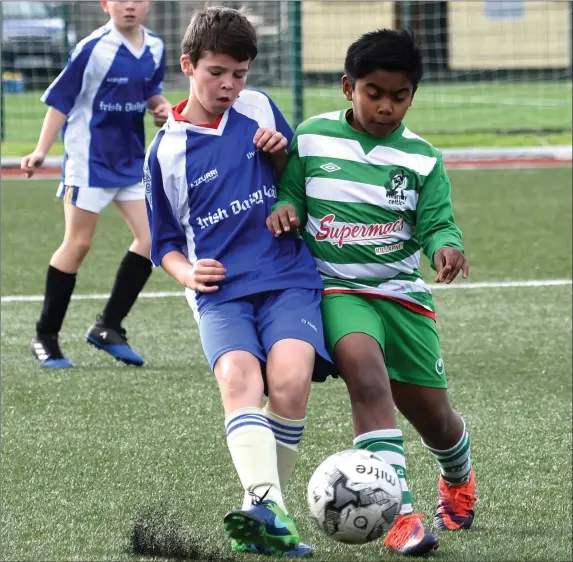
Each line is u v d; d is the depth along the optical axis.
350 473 11.79
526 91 88.75
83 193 22.89
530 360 23.66
